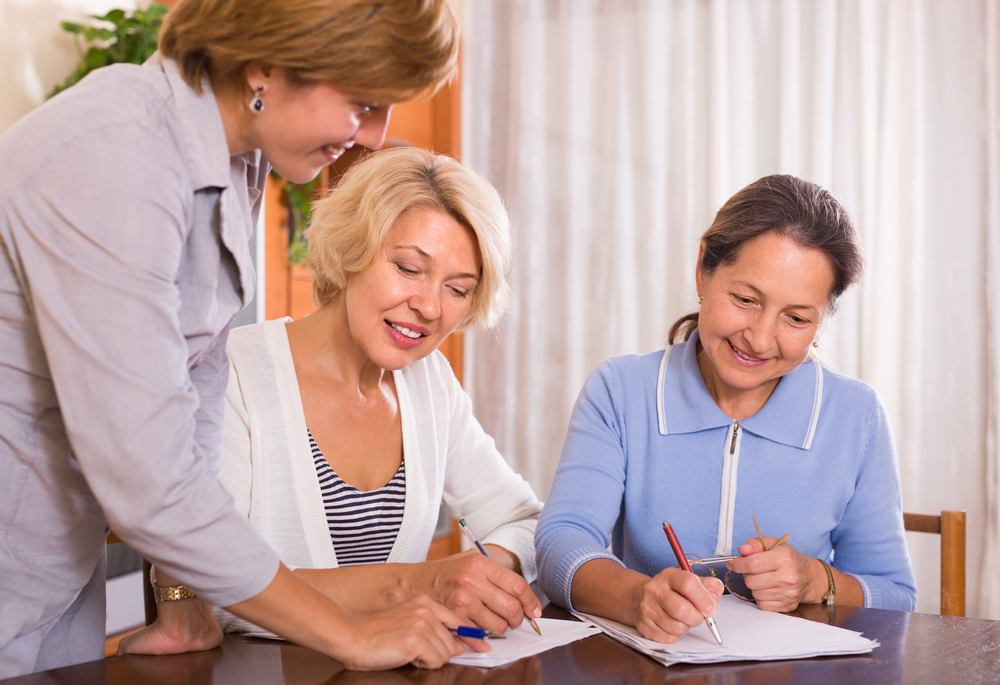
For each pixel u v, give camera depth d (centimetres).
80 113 71
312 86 77
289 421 128
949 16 291
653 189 336
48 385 80
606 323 345
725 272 117
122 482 71
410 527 133
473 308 130
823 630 97
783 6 314
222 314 88
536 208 357
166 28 79
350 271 122
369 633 85
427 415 140
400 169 120
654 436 132
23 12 280
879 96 303
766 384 131
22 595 85
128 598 269
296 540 126
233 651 95
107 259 69
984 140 287
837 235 113
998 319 285
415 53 76
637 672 86
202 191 81
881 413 129
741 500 128
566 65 347
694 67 332
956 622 103
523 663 89
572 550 114
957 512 147
